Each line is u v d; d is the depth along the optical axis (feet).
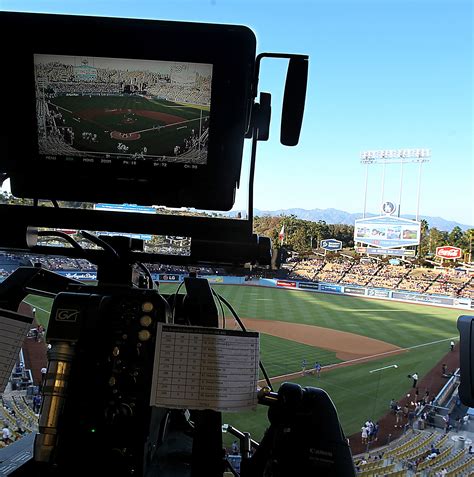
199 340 3.53
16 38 4.00
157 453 4.04
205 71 4.02
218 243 4.24
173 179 4.29
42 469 3.30
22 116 4.20
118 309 3.51
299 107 4.29
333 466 3.36
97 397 3.30
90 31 3.97
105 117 4.18
